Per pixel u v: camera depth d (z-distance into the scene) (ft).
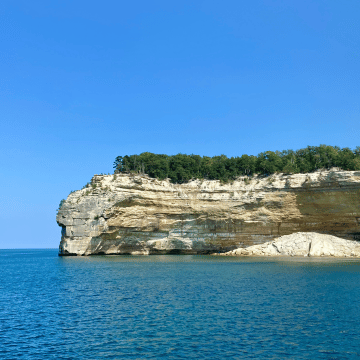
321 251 300.61
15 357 76.18
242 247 350.43
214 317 103.30
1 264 360.48
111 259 309.22
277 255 314.76
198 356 74.95
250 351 77.30
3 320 104.58
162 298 131.34
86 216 336.08
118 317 105.81
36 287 166.30
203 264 252.83
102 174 360.48
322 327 92.53
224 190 355.97
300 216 328.29
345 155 343.67
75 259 315.37
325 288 144.25
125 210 343.87
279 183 334.24
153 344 82.38
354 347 79.00
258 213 341.62
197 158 427.33
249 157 398.21
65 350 79.82
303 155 394.52
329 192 310.65
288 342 82.28
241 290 143.43
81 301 129.80
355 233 313.53
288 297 127.95
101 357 75.41
